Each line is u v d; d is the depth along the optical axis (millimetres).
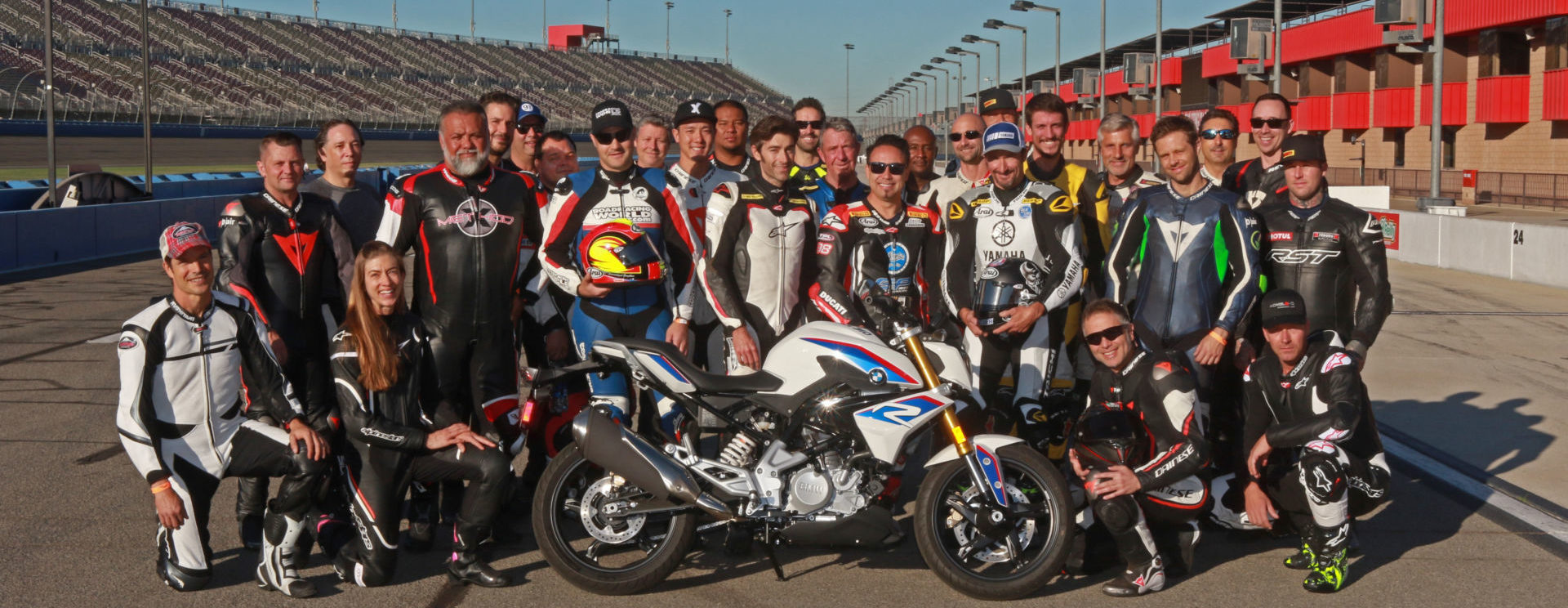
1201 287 5270
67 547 4938
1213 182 5656
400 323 4586
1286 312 4664
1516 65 35156
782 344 4566
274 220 5031
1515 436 6895
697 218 6191
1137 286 5641
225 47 85125
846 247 5613
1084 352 6031
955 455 4445
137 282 15688
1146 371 4660
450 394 5172
